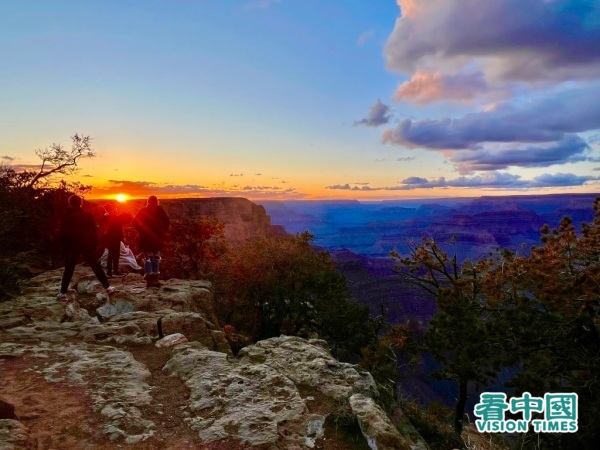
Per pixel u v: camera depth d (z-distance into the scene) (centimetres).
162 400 460
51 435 365
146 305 873
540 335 1428
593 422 1169
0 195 1395
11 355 552
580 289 1269
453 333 1648
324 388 496
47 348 594
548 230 1446
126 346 640
